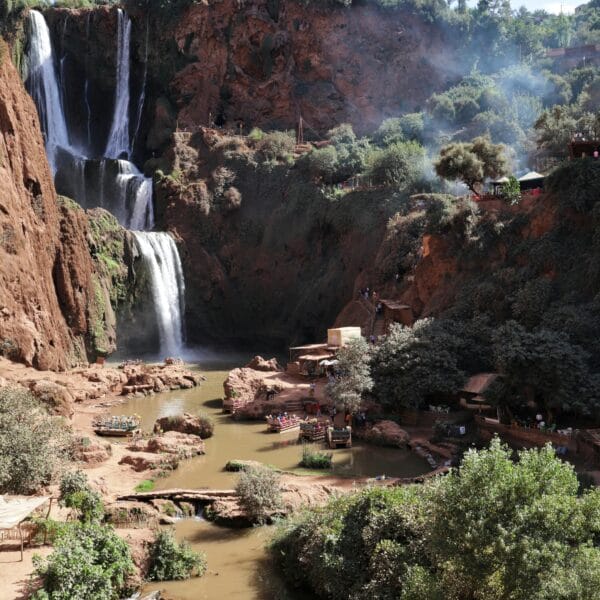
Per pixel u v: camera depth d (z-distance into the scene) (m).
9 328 50.19
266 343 81.00
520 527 16.91
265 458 38.34
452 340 46.09
